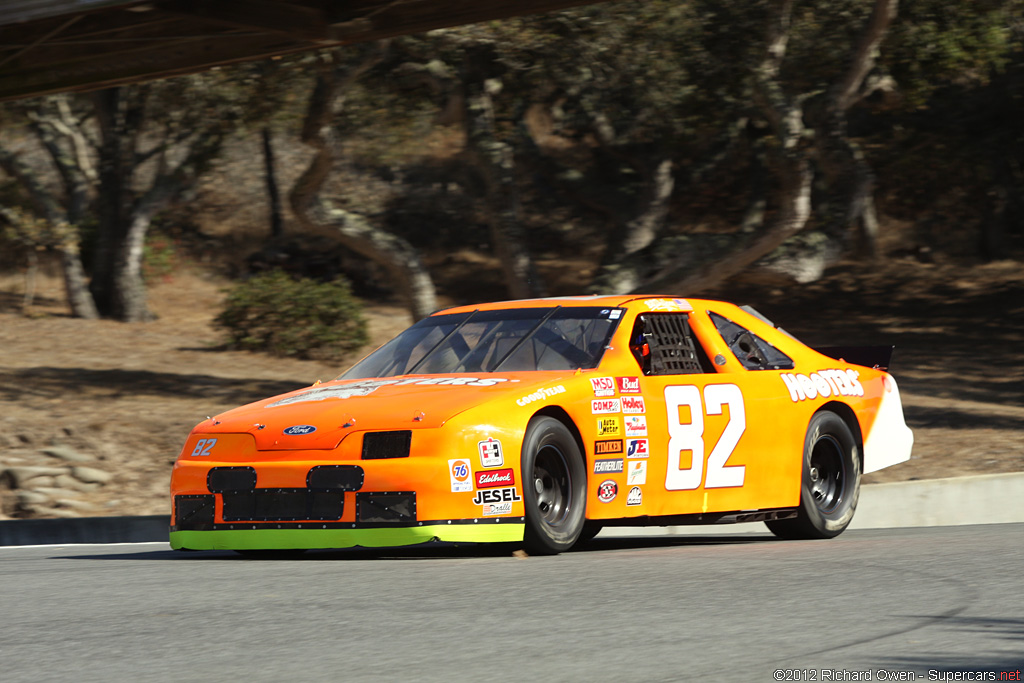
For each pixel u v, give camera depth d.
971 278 123.12
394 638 12.14
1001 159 101.00
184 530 19.88
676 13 56.97
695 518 22.45
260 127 69.25
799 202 52.22
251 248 124.38
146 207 97.19
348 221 56.84
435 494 18.34
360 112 62.12
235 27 39.81
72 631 12.82
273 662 11.05
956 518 36.06
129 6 37.69
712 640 11.93
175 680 10.34
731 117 65.12
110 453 44.69
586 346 21.95
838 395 25.72
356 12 40.72
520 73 59.53
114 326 93.38
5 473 40.72
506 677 10.32
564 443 20.09
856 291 120.06
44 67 44.84
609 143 82.69
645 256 54.94
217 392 66.19
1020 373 83.00
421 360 22.67
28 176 94.38
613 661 10.95
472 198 117.81
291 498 18.98
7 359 74.62
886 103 66.81
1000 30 60.91
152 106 88.25
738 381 23.55
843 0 56.28
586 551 21.25
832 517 25.14
